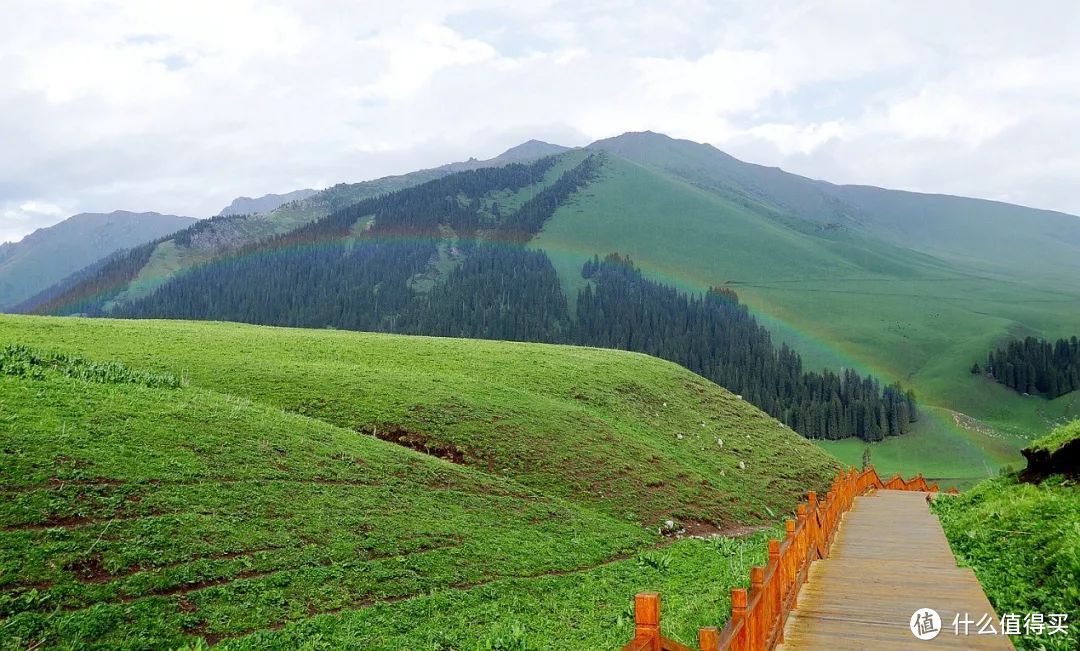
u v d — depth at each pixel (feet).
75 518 60.18
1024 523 57.67
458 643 57.82
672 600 68.80
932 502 94.68
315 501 79.87
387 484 93.40
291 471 85.81
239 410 100.83
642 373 225.97
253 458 84.99
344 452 98.73
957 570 52.42
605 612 69.51
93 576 54.29
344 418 128.57
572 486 126.31
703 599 63.46
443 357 195.93
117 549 58.08
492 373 186.19
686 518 129.80
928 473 480.23
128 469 70.90
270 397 131.13
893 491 118.21
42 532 56.75
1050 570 45.27
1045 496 61.52
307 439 98.32
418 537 80.64
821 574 51.88
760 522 143.64
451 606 66.95
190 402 97.50
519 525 97.25
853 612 41.86
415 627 60.44
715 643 22.68
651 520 123.34
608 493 128.26
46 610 49.14
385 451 106.73
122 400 88.99
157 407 90.33
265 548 66.74
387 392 143.64
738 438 202.49
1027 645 36.52
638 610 21.53
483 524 92.17
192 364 142.51
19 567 52.01
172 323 226.58
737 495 152.66
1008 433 589.32
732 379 636.07
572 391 185.57
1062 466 69.97
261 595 59.36
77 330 160.76
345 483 88.33
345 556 70.38
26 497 60.18
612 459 143.33
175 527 64.08
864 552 60.54
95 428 77.10
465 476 109.50
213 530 65.92
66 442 71.41
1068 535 47.57
